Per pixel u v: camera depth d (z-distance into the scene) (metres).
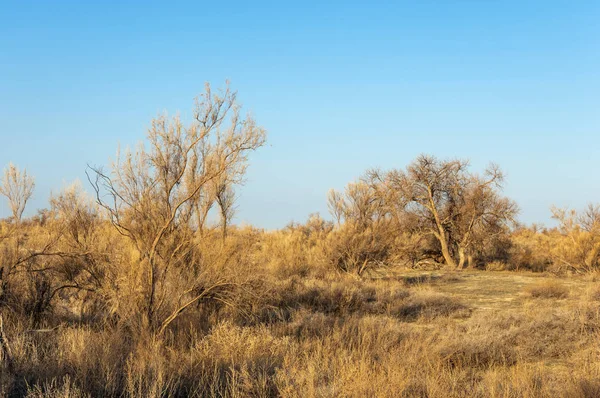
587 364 9.20
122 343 9.18
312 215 40.94
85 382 7.07
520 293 19.73
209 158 10.88
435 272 28.34
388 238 24.56
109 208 10.56
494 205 32.16
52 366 7.68
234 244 13.09
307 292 16.61
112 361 7.97
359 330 11.20
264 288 12.95
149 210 10.77
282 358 8.99
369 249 23.08
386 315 14.62
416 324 13.91
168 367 8.01
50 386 6.76
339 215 24.47
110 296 11.02
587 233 27.59
